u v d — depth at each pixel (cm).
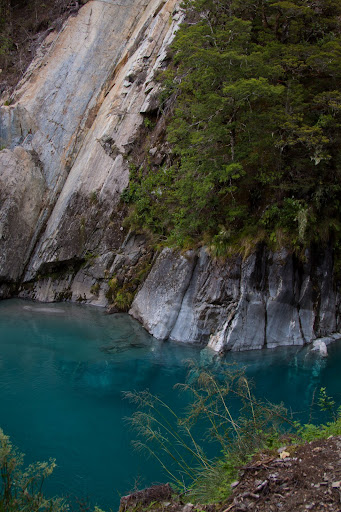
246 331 1316
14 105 2017
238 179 1427
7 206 1800
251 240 1355
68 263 1750
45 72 2097
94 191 1786
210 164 1362
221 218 1428
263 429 683
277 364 1232
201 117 1397
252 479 533
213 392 761
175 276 1409
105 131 1850
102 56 2142
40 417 970
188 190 1422
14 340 1349
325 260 1425
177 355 1274
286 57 1365
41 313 1592
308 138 1280
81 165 1862
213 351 1292
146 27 2109
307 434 639
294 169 1399
